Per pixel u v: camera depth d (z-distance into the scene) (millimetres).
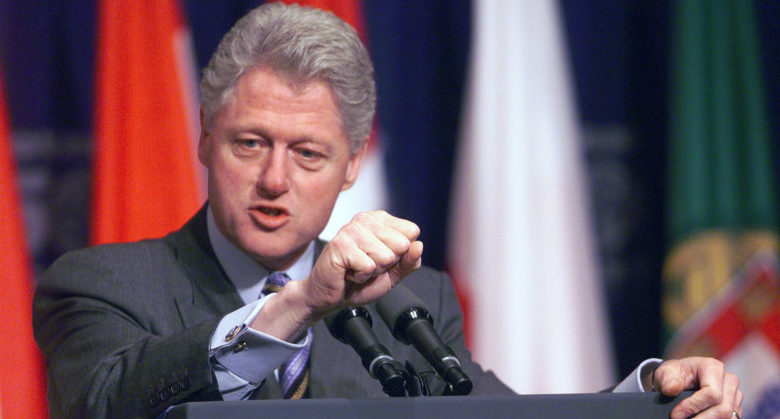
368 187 10414
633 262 11414
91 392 4977
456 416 4043
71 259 6133
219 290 6188
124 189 9758
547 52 11234
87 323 5684
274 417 3848
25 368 9344
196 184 9969
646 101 11602
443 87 11062
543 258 10977
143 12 10039
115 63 9898
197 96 10180
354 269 4273
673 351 11250
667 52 11617
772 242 11445
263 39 5953
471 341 10781
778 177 11688
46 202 9766
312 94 5930
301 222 6000
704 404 4645
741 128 11594
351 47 6102
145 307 5922
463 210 10914
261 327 4605
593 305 11094
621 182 11445
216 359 4664
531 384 10859
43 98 9828
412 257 4367
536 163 11047
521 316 10852
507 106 11031
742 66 11648
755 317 11352
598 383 11055
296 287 4508
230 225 6008
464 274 10852
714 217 11430
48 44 9891
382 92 10805
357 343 4582
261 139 5926
